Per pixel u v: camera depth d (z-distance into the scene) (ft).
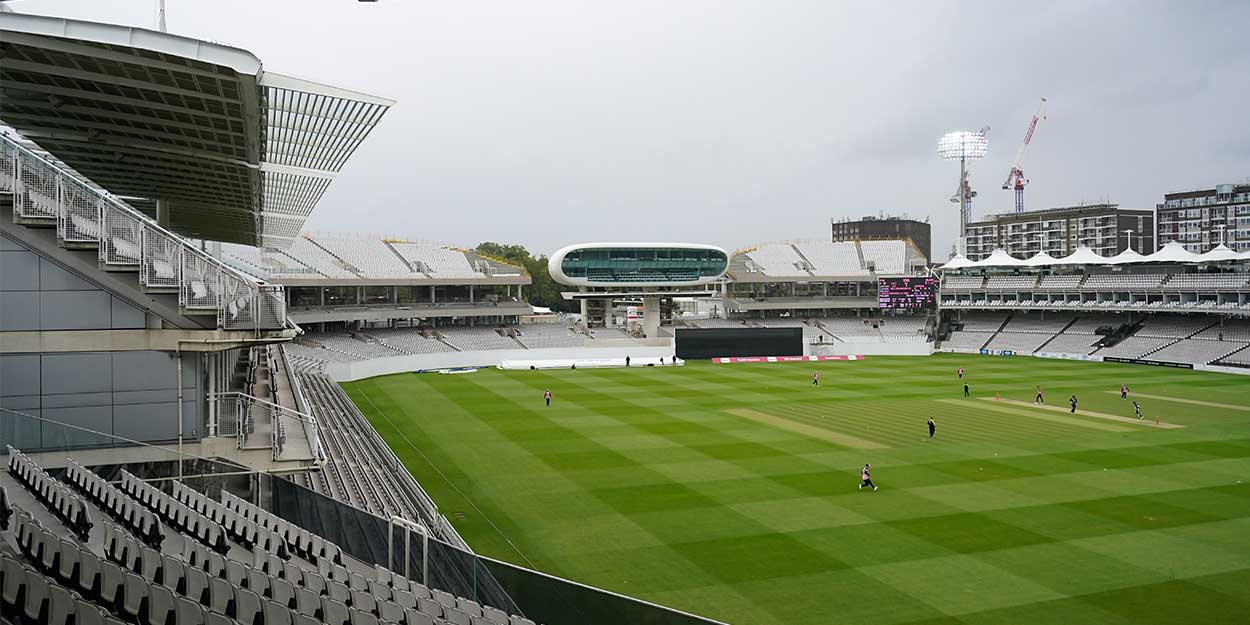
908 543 100.68
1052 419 190.19
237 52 68.13
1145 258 366.84
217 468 76.95
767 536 103.76
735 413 200.13
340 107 91.25
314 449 86.33
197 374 82.43
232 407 89.45
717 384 260.01
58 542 50.16
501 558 96.53
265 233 211.00
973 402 218.79
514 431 175.63
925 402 219.20
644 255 353.92
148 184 123.54
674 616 52.80
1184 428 177.47
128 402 80.48
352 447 143.43
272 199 153.28
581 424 184.34
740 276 391.86
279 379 164.14
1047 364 323.57
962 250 448.24
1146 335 343.67
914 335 391.04
